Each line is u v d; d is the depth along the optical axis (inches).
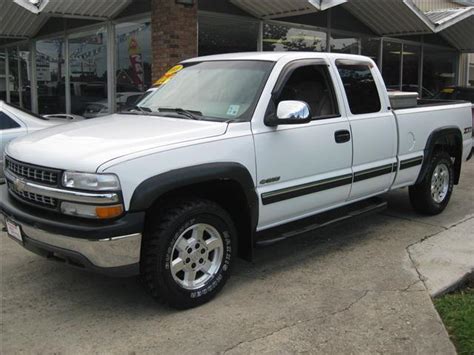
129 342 137.0
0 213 169.6
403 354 130.3
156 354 131.1
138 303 160.1
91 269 139.6
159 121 169.6
